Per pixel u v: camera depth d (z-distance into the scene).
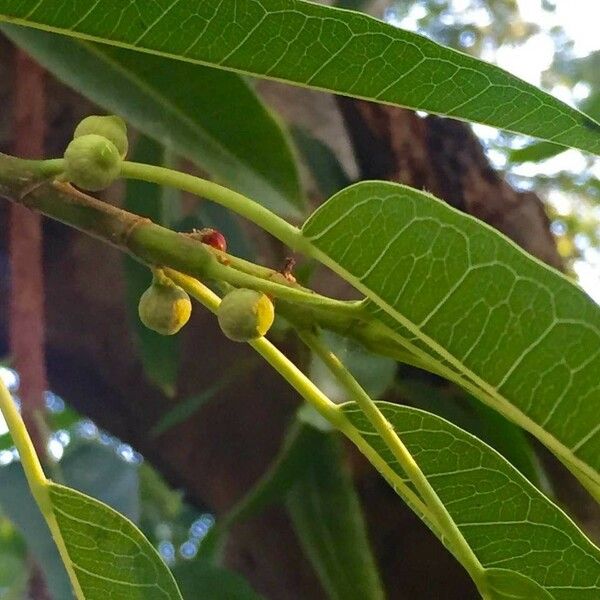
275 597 0.46
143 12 0.23
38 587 0.35
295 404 0.45
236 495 0.46
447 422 0.27
